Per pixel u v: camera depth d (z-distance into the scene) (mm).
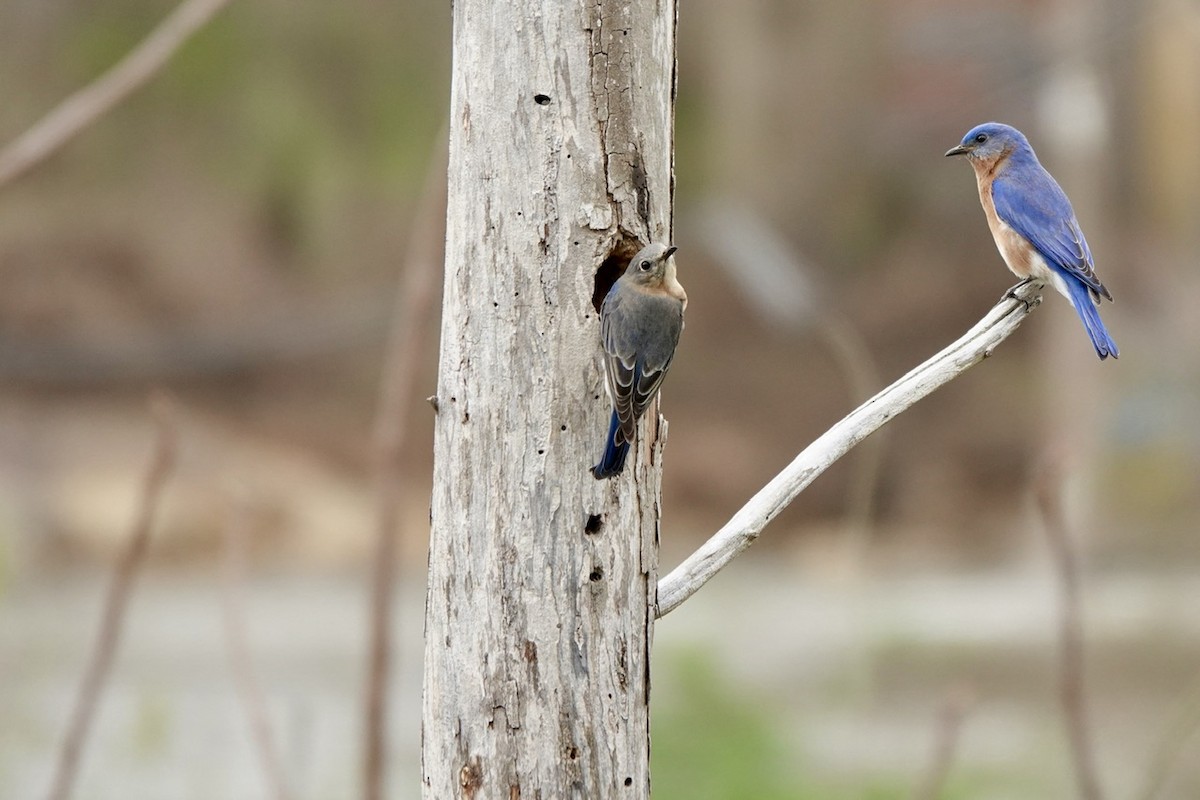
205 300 36438
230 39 37500
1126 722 15680
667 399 36969
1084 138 27656
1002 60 36938
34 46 37312
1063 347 28562
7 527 23703
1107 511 30422
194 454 28406
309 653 20391
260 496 29016
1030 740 14406
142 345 35375
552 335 5828
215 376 36000
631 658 5867
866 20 39375
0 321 35031
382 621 8352
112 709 15938
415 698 17547
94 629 20578
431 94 38969
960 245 39719
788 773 11562
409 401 8375
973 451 35531
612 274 6195
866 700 15477
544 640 5758
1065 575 7930
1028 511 26875
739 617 21141
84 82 37094
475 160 5867
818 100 39594
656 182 5992
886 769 12625
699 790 11000
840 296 39031
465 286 5887
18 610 21578
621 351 5809
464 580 5844
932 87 38688
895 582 26734
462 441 5879
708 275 37844
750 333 37719
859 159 39500
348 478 33438
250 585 26078
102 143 36938
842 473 33812
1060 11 28688
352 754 14836
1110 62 34812
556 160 5824
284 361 36469
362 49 38594
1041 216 8484
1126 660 18672
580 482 5801
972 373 37750
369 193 38344
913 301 38969
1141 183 38156
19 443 30750
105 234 36312
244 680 8680
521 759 5746
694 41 40375
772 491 6125
